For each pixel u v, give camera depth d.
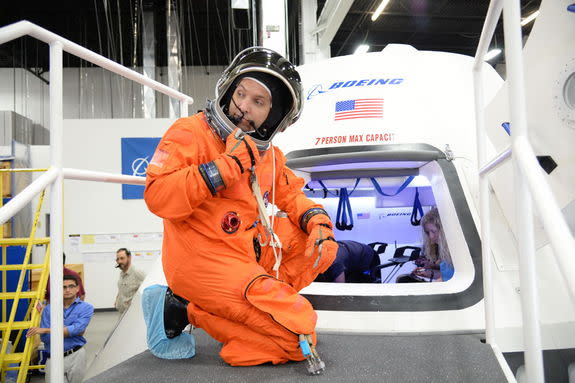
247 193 1.53
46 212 7.91
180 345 1.61
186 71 12.45
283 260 1.74
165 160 1.42
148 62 9.39
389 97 2.27
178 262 1.49
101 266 7.48
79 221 7.47
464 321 1.79
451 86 2.35
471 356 1.51
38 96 12.30
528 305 1.10
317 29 6.97
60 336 1.28
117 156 7.52
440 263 2.47
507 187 1.96
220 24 10.10
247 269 1.46
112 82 11.59
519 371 1.70
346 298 1.93
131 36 10.98
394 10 9.95
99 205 7.49
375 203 3.14
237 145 1.42
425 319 1.81
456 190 2.09
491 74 2.58
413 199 3.04
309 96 2.44
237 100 1.50
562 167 1.56
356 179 2.75
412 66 2.37
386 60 2.40
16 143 7.83
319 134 2.29
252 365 1.49
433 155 2.13
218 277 1.45
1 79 12.10
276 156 1.72
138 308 2.09
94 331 6.28
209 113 1.51
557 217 0.84
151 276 2.26
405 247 3.14
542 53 1.58
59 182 1.31
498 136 2.02
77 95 12.10
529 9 9.23
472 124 2.27
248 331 1.49
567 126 1.52
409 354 1.56
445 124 2.23
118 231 7.50
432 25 10.81
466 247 1.98
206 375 1.41
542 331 1.72
